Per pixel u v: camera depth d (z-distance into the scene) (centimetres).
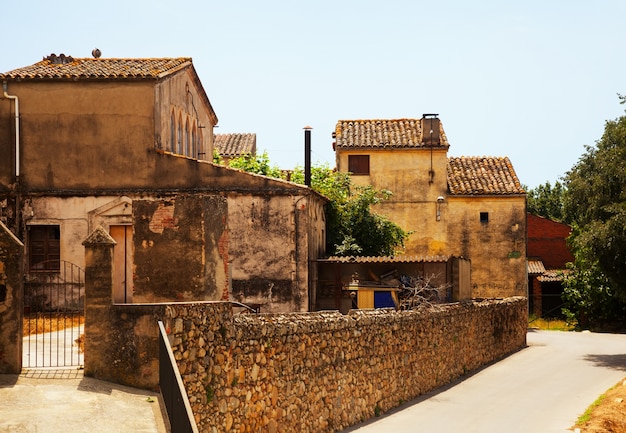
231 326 1641
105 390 1452
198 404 1502
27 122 2962
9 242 1525
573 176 3728
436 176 4922
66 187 2959
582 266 5091
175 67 3170
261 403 1742
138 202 1798
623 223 3450
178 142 3294
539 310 5556
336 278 3403
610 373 3338
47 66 3169
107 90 2970
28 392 1407
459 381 3114
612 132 3700
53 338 2008
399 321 2616
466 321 3322
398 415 2430
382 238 4147
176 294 1778
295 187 3056
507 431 2269
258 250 3052
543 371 3391
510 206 4928
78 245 2942
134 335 1494
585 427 2336
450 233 4925
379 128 5103
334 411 2130
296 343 1927
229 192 3036
